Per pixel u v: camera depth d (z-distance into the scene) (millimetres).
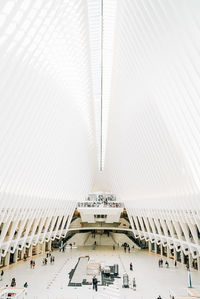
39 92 11789
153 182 17797
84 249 31281
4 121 9711
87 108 20828
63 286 15492
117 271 18516
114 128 23531
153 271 19656
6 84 8945
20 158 12508
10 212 14461
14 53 8602
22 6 7707
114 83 18188
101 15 13195
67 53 12750
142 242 33500
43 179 16641
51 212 22812
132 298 13430
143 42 10875
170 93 10336
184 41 8070
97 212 31516
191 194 13156
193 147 10383
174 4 7691
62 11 10070
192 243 17438
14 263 21859
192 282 16438
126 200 28094
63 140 17781
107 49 15773
